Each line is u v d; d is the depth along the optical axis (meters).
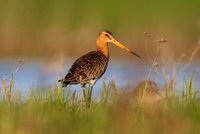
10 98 11.79
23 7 34.09
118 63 27.22
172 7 35.78
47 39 32.03
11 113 10.43
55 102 11.45
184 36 31.91
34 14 34.16
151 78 15.66
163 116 9.82
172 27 32.44
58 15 34.00
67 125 9.52
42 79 20.48
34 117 9.86
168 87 12.48
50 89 12.66
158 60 19.41
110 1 36.28
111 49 30.48
